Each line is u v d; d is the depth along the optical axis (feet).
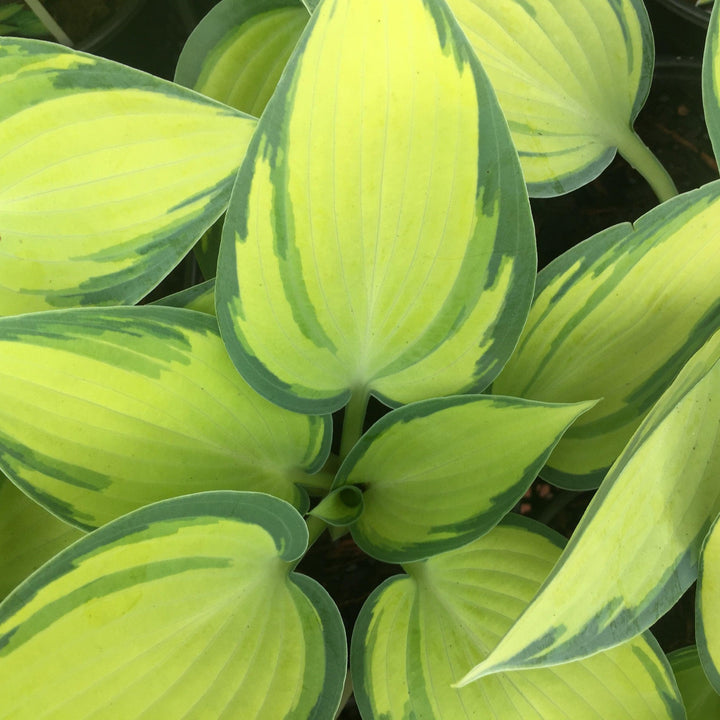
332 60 1.12
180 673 1.18
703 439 1.17
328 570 1.69
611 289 1.34
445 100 1.14
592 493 1.76
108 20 1.96
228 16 1.46
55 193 1.26
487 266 1.22
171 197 1.28
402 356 1.30
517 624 1.02
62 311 1.16
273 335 1.24
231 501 1.16
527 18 1.47
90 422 1.20
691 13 1.81
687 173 1.88
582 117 1.51
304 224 1.19
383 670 1.28
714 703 1.36
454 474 1.26
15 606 1.09
